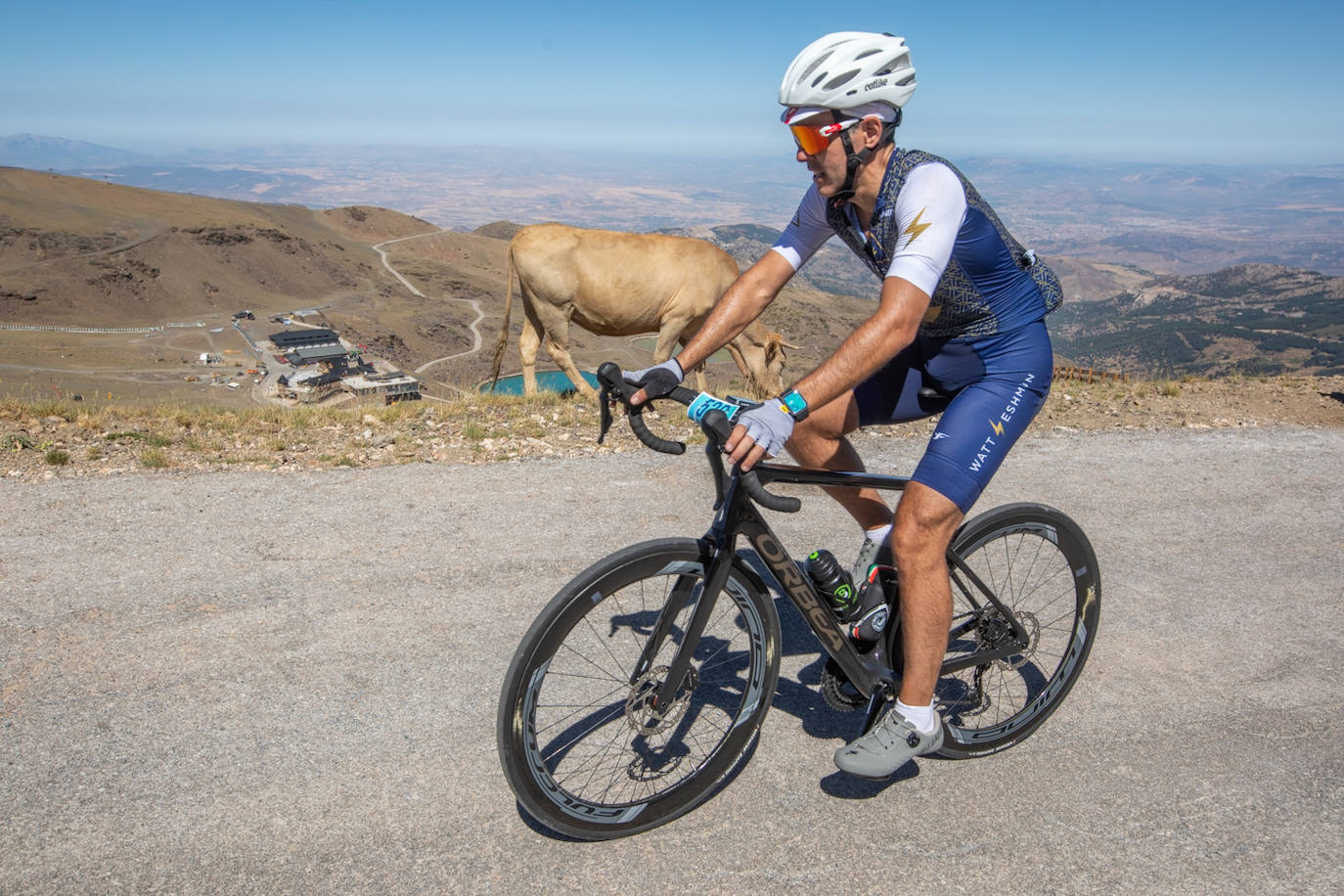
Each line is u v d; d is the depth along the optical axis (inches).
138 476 203.5
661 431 273.9
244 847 91.4
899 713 99.6
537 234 380.2
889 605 106.8
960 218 88.8
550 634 85.2
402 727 114.6
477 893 86.6
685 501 201.9
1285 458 264.2
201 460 218.8
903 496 95.6
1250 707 130.1
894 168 91.0
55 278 7726.4
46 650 127.9
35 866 87.0
